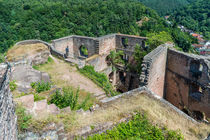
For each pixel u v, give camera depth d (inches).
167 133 306.5
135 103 390.6
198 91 641.0
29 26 1769.2
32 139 233.5
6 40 1547.7
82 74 715.4
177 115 370.0
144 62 535.5
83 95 537.6
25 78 514.6
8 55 756.6
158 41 837.2
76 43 1034.1
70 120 292.0
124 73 1059.3
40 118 255.9
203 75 551.2
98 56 908.0
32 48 844.6
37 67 752.3
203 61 542.0
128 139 288.7
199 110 590.6
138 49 907.4
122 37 985.5
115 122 312.8
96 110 362.6
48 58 843.4
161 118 343.3
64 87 544.1
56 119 267.3
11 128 199.6
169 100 746.2
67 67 777.6
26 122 239.0
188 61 599.8
